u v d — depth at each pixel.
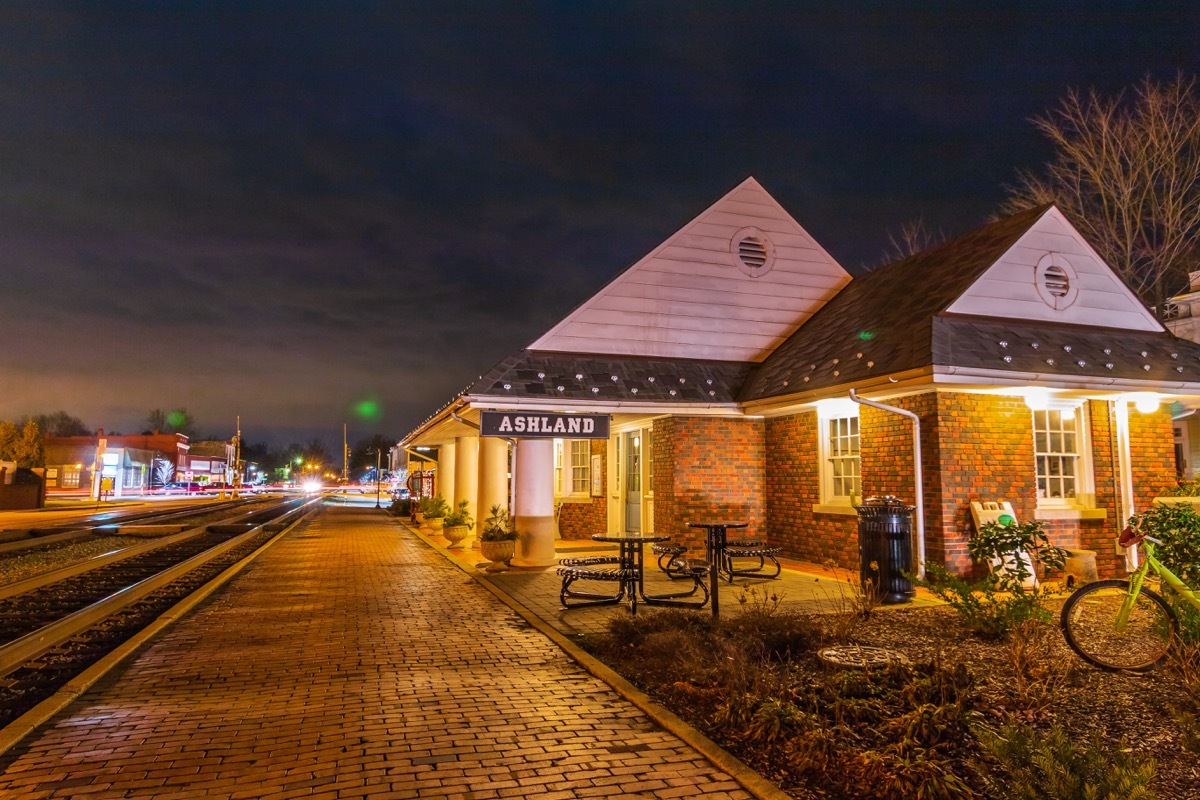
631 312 14.20
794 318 15.29
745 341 14.87
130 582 12.65
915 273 13.39
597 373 13.17
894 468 10.88
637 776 4.00
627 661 6.32
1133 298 12.31
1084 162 23.03
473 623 8.12
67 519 30.72
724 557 10.88
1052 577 10.51
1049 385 10.08
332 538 20.17
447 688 5.61
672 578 11.22
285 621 8.21
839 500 12.27
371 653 6.72
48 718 4.87
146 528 25.14
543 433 12.01
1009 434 10.60
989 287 11.34
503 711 5.07
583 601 9.31
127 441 85.50
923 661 5.32
